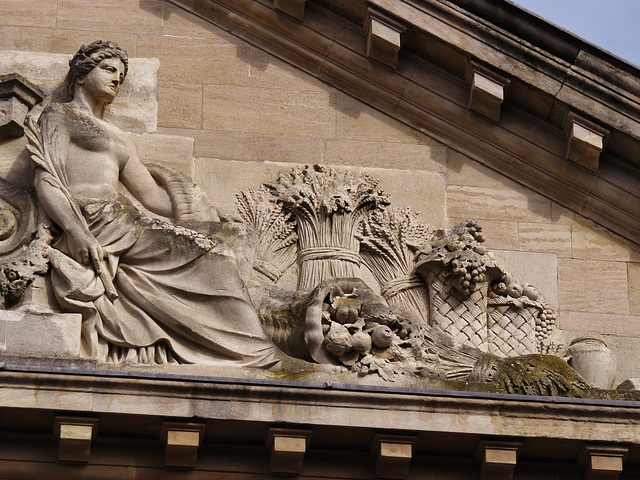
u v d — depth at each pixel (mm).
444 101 20109
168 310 17969
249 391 17172
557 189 19984
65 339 17625
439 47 19969
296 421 17156
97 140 18859
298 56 20281
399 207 19750
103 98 19328
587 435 17422
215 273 18188
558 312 19453
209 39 20281
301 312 18266
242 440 17422
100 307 17906
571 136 19781
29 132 18844
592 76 19734
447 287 19125
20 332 17562
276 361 17844
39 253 18094
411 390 17312
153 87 19891
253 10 20250
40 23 20125
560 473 17719
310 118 20062
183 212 19016
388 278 19344
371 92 20203
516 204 19922
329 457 17531
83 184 18641
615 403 17500
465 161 20062
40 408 16953
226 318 18047
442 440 17422
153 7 20375
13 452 17172
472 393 17391
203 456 17406
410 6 19953
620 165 19953
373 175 19875
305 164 19844
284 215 19484
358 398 17281
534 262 19688
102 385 17062
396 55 20016
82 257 18094
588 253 19750
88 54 19281
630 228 19875
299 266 19266
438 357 18141
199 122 19859
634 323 19453
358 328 18047
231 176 19672
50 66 19797
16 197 18578
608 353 18938
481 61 19828
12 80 19281
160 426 17156
